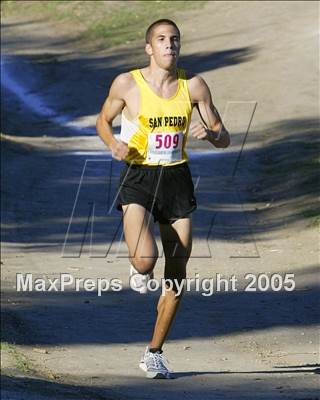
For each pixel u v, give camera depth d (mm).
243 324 31516
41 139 74312
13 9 127812
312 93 73875
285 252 41938
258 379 24078
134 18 116438
